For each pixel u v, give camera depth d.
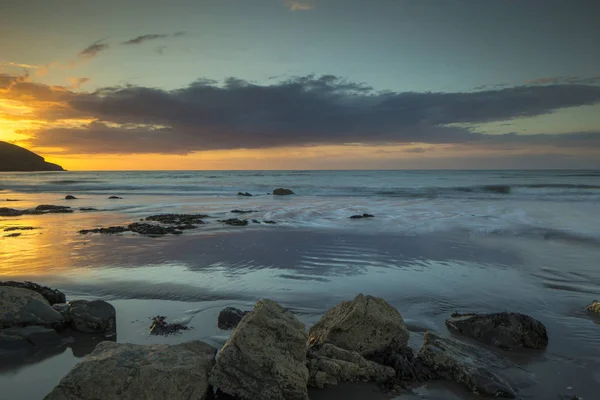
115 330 7.17
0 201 33.41
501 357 6.31
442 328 7.50
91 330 7.04
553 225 19.03
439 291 9.53
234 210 25.33
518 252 13.55
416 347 6.71
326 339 6.43
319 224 19.59
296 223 19.95
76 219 22.44
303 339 5.50
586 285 10.09
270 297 8.94
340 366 5.77
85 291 9.33
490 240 15.52
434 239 15.71
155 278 10.30
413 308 8.46
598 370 5.97
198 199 34.59
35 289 8.25
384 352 6.40
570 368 6.05
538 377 5.80
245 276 10.53
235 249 13.84
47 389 5.31
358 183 54.41
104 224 20.39
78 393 4.56
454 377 5.75
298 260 12.33
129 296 8.98
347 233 16.95
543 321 7.85
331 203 30.09
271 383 5.03
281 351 5.38
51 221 21.64
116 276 10.49
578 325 7.65
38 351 6.41
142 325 7.39
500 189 40.09
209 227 18.80
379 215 22.89
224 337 6.79
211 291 9.28
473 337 7.07
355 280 10.28
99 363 4.87
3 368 5.88
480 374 5.58
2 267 11.49
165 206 29.03
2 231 18.12
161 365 5.00
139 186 51.09
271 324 5.52
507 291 9.61
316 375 5.60
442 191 39.34
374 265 11.78
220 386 5.08
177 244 14.76
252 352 5.25
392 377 5.80
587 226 18.73
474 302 8.84
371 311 6.52
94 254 13.13
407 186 46.09
